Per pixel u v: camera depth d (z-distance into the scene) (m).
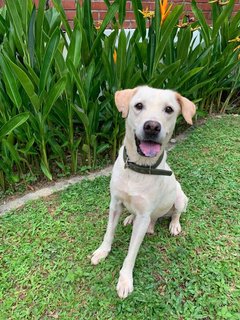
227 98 1.37
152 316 0.57
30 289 0.62
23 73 0.69
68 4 1.25
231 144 1.14
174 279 0.65
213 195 0.89
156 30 0.92
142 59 1.03
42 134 0.84
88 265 0.67
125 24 1.37
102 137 1.04
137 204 0.61
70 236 0.74
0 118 0.82
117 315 0.58
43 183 0.93
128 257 0.62
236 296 0.61
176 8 0.87
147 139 0.55
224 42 1.26
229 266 0.67
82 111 0.88
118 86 0.93
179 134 1.23
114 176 0.63
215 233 0.76
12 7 0.74
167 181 0.64
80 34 0.81
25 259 0.68
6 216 0.80
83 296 0.61
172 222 0.78
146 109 0.57
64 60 0.88
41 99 0.79
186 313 0.58
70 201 0.85
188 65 1.12
